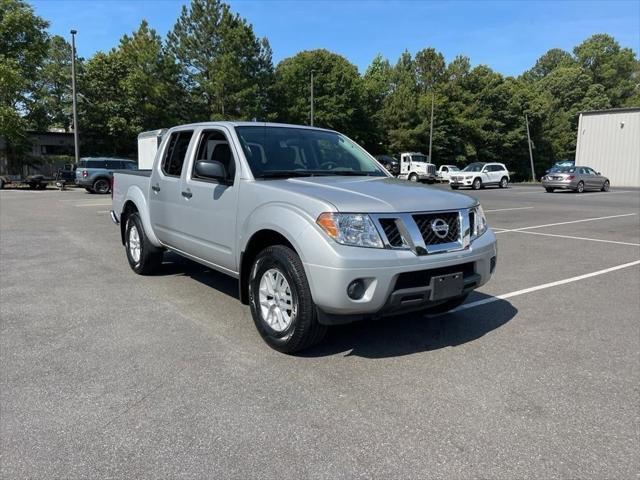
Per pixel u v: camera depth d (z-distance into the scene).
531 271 7.47
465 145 54.53
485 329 4.81
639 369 3.91
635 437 2.94
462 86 55.91
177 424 3.05
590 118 40.62
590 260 8.37
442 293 3.87
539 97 60.88
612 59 85.69
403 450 2.79
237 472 2.59
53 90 41.47
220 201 4.78
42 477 2.54
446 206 4.02
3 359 4.00
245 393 3.45
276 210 4.02
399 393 3.46
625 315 5.30
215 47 43.44
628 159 38.53
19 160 36.44
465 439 2.90
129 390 3.48
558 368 3.91
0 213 14.84
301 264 3.84
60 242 9.66
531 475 2.57
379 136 54.75
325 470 2.61
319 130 5.63
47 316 5.09
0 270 7.19
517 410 3.24
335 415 3.16
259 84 44.19
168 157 6.03
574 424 3.08
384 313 3.77
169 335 4.55
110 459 2.70
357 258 3.54
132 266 7.02
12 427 3.01
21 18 34.75
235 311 5.27
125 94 41.59
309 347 4.13
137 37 43.84
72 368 3.84
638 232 11.88
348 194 3.90
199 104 43.69
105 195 23.22
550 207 18.91
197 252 5.33
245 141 4.86
